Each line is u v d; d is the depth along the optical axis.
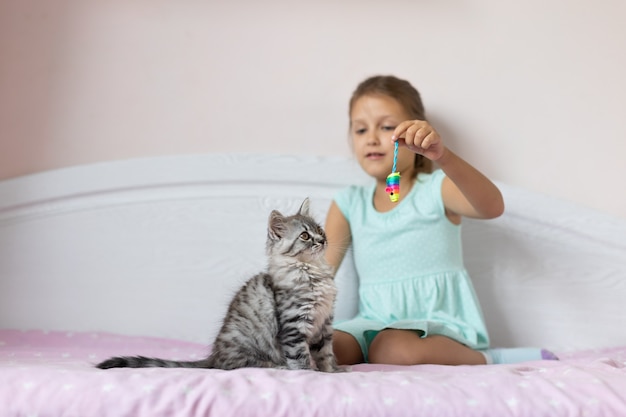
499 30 2.43
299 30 2.46
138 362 1.46
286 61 2.46
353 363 1.89
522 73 2.42
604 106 2.40
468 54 2.43
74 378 1.19
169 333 2.33
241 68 2.46
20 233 2.35
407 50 2.45
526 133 2.41
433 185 2.10
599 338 2.27
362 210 2.22
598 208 2.38
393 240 2.12
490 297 2.31
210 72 2.46
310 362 1.54
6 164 2.43
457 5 2.45
